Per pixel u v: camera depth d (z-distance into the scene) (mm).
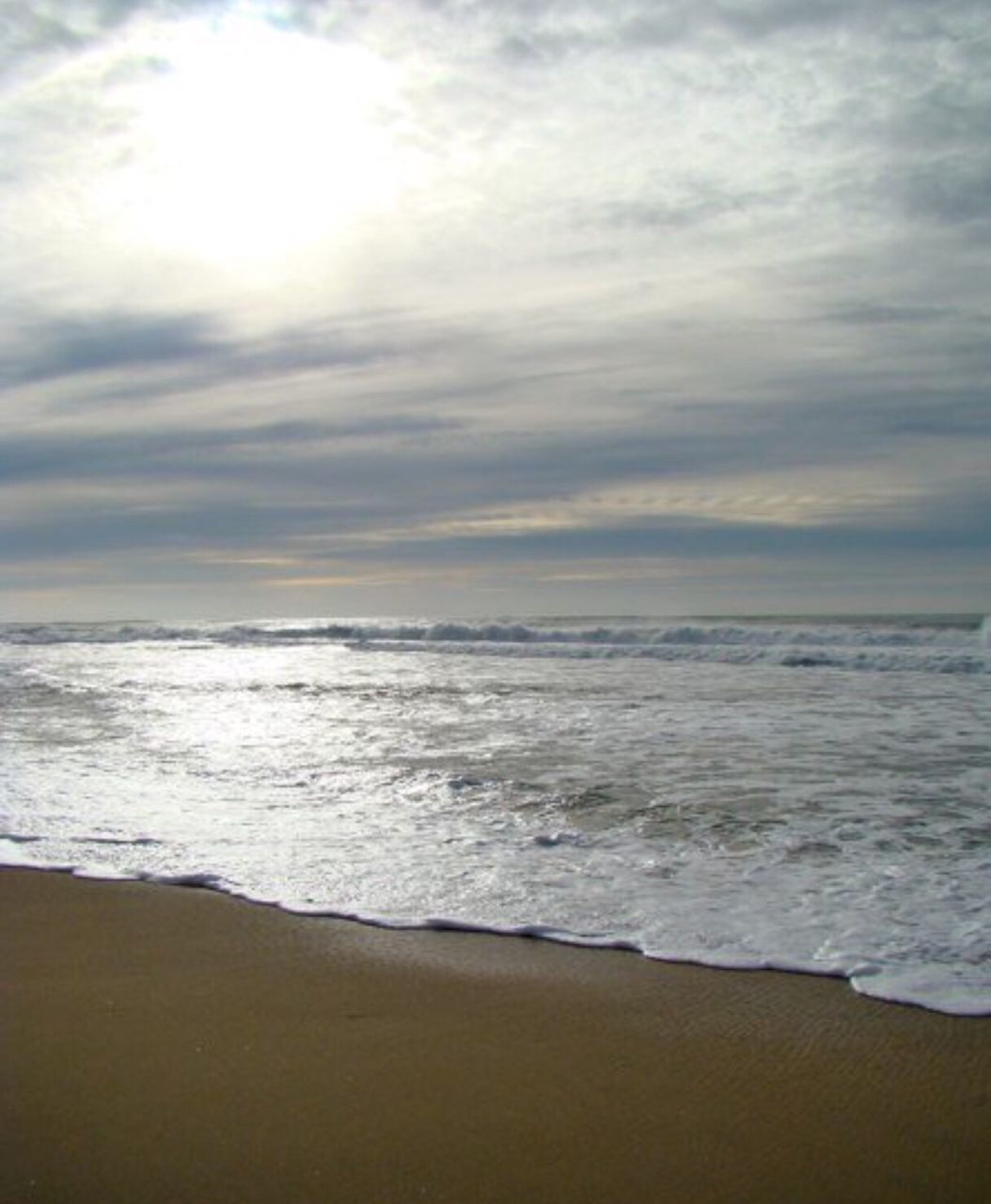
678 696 15016
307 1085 3570
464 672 20281
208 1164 3076
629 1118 3316
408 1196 2906
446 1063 3730
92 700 15938
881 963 4582
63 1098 3504
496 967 4688
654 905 5473
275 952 4934
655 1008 4180
